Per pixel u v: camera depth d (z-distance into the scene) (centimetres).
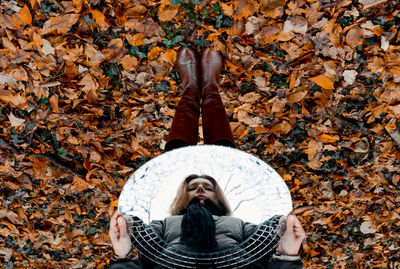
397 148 218
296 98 202
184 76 192
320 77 195
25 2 173
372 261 255
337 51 190
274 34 185
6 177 220
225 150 107
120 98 204
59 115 204
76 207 232
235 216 131
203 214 118
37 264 254
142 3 180
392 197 232
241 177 122
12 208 230
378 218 238
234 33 186
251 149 220
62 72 194
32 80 194
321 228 245
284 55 194
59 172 220
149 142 218
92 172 219
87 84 196
